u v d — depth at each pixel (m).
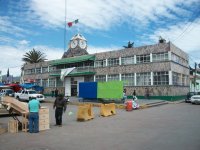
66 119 17.34
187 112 21.02
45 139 10.24
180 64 41.94
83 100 34.94
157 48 38.84
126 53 42.84
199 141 9.35
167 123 14.48
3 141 9.91
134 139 9.95
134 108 25.05
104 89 32.34
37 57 71.75
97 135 11.02
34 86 48.12
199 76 57.00
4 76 78.25
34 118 12.03
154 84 38.62
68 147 8.73
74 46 56.75
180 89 41.25
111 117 18.41
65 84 53.50
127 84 42.03
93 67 47.66
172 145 8.76
